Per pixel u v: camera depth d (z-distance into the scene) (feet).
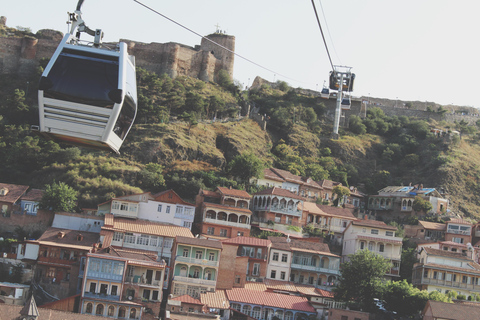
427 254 304.71
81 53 69.00
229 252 276.82
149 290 244.22
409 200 431.02
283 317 260.01
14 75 490.90
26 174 371.56
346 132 562.66
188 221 321.73
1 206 315.78
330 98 595.06
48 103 67.72
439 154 521.24
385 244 331.98
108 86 67.97
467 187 486.79
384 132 574.97
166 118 449.06
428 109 641.81
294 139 510.99
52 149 381.60
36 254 260.21
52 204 304.50
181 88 506.07
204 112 486.38
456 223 380.58
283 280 300.81
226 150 443.73
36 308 192.03
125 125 72.33
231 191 355.97
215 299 258.37
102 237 276.82
